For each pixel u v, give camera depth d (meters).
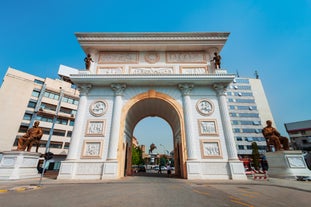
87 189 9.05
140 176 18.17
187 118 16.22
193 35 19.38
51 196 7.27
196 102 17.28
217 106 17.05
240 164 14.27
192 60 19.67
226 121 15.99
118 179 13.93
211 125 16.25
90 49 19.70
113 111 16.59
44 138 39.78
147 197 7.00
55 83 45.66
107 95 17.56
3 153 14.12
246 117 63.50
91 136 15.67
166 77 17.05
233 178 13.75
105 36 19.20
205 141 15.59
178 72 18.95
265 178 13.98
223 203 6.07
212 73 18.03
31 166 15.23
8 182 12.11
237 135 60.69
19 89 39.00
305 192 8.53
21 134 37.31
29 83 40.78
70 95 46.66
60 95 44.84
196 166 14.34
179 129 17.38
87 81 17.20
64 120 44.25
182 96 17.42
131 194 7.62
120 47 19.70
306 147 50.53
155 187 9.75
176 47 19.73
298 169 14.30
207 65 19.20
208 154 15.09
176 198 6.84
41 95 41.81
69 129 44.44
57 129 42.38
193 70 19.03
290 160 14.78
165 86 17.98
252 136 60.84
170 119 21.67
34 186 9.92
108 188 9.38
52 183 11.52
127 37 19.23
